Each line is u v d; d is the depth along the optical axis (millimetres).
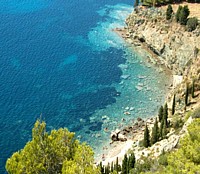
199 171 41750
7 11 197750
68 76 149875
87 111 132000
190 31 152500
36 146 49031
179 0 185000
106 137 121000
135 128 123688
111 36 179500
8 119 124625
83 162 47125
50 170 49000
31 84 143125
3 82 142500
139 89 144500
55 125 124812
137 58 164500
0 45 166375
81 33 181125
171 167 44719
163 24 164750
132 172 84375
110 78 150375
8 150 112938
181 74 149625
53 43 171750
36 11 199375
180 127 106188
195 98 127500
